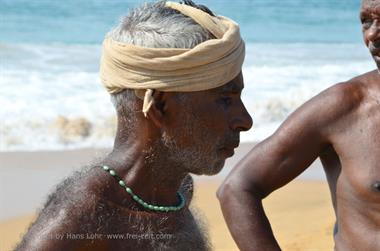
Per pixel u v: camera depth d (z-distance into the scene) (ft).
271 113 69.72
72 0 124.67
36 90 72.90
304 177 48.57
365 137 18.58
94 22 114.62
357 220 18.76
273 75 82.84
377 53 17.75
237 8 135.44
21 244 11.08
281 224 39.68
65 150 59.47
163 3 11.86
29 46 94.17
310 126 19.17
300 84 79.20
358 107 18.84
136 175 11.78
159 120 11.57
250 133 64.39
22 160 55.52
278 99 72.74
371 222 18.56
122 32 11.63
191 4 12.12
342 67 89.15
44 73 79.36
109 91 11.87
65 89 73.56
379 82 18.80
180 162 11.85
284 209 42.29
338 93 19.08
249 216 19.34
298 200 43.98
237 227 19.40
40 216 11.34
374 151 18.44
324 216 40.75
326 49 101.86
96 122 65.16
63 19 115.34
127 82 11.47
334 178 19.26
